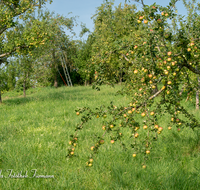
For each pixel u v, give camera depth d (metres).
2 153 4.35
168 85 2.66
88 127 6.55
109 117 7.47
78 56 29.75
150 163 3.97
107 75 3.64
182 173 3.53
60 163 4.09
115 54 3.24
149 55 2.53
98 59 3.64
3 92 25.84
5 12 10.99
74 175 3.55
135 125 2.80
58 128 6.45
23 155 4.26
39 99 13.98
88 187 3.30
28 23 14.55
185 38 2.73
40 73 19.33
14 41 11.57
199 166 3.81
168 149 4.57
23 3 11.68
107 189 3.21
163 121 6.73
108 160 4.15
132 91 3.94
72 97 14.30
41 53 16.75
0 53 12.87
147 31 2.62
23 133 6.05
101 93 15.88
